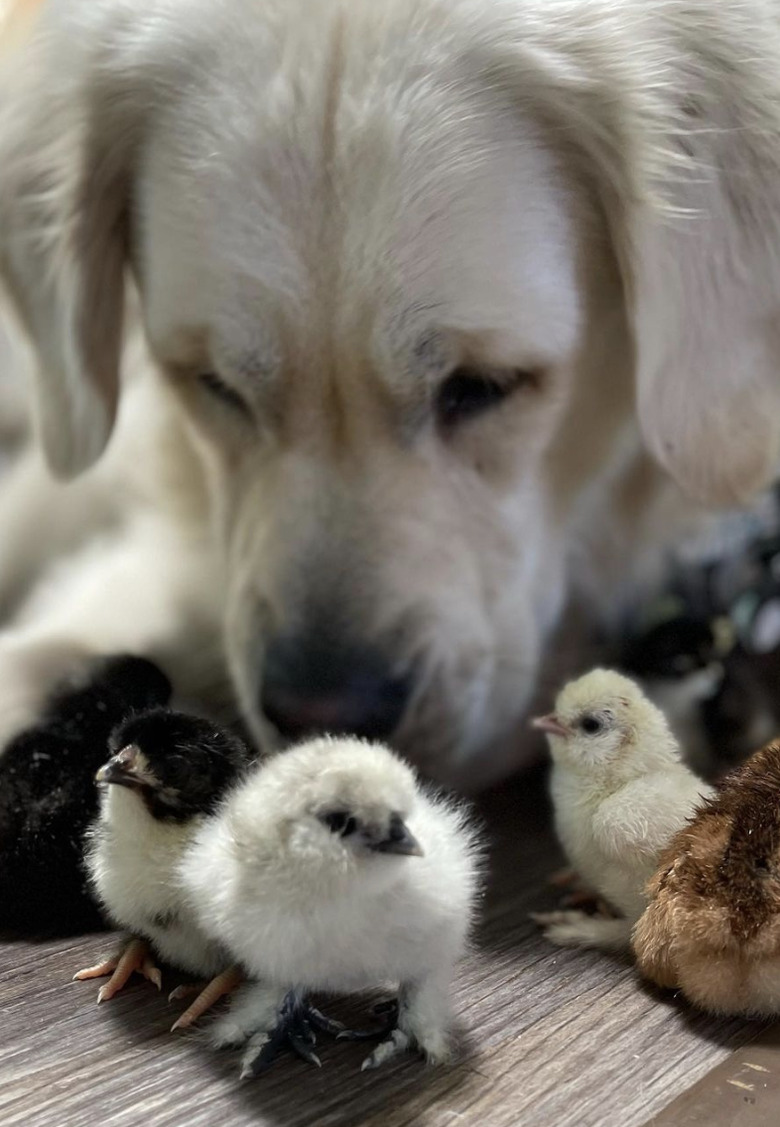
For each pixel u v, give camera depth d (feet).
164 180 2.59
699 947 2.19
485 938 2.35
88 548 3.16
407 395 2.53
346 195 2.47
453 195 2.48
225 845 2.15
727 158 2.62
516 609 2.72
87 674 2.53
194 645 2.82
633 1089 2.12
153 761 2.22
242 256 2.50
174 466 2.93
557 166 2.59
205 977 2.27
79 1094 2.11
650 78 2.58
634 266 2.60
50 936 2.37
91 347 2.80
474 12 2.52
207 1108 2.10
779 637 2.83
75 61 2.69
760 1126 2.08
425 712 2.55
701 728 2.81
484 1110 2.10
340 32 2.50
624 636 3.00
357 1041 2.18
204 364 2.62
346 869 2.09
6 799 2.36
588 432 2.77
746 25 2.63
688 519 3.02
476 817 2.68
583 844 2.34
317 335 2.50
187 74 2.57
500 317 2.52
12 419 3.54
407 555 2.56
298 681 2.48
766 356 2.66
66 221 2.74
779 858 2.19
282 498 2.58
